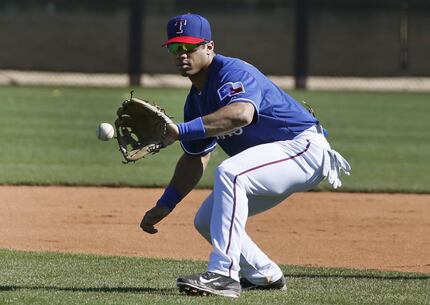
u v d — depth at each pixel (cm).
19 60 9988
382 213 3378
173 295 1875
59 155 4778
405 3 10012
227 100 1809
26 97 8188
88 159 4678
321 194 3784
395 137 5906
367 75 10100
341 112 7450
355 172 4425
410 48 10044
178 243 2741
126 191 3759
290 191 1881
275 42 10094
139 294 1886
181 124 1802
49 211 3247
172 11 10044
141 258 2406
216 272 1833
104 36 9956
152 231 2031
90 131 5844
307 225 3114
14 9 10338
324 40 10062
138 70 9756
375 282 2125
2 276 2088
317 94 9181
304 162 1866
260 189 1852
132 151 1816
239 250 1841
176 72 10062
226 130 1802
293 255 2625
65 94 8612
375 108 7869
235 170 1828
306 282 2111
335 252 2678
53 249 2577
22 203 3397
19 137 5441
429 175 4362
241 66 1852
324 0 10000
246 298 1853
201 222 1948
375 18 10031
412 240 2886
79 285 1995
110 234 2858
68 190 3741
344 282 2119
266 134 1889
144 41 9969
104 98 8206
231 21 10125
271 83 1891
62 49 9969
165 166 4538
